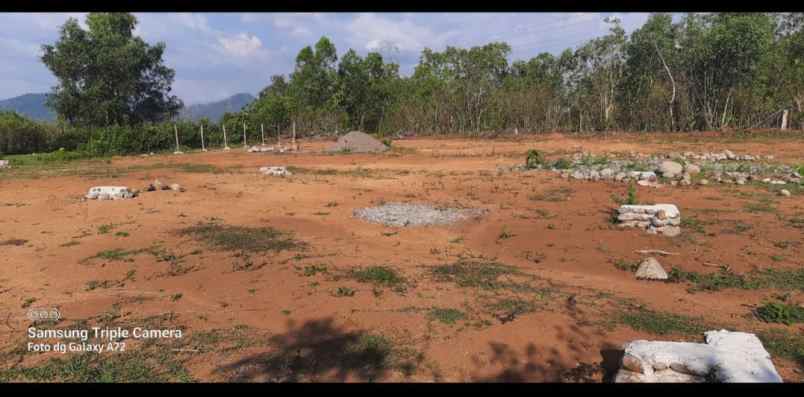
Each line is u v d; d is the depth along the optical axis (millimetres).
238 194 13078
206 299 5734
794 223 8773
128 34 41875
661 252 7309
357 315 5180
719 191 11906
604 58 36656
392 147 29062
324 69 50000
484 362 4211
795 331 4738
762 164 16062
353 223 9688
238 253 7566
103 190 12359
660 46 33688
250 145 36438
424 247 8023
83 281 6387
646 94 34812
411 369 4109
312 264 7004
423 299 5641
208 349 4496
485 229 9094
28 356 4414
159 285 6211
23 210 11008
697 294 5824
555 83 43719
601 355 4293
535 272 6676
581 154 20422
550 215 9977
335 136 43531
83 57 37312
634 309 5293
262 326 4973
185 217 10180
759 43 28234
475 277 6426
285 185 14703
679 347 3777
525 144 29031
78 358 4359
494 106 41281
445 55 43938
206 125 36031
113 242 8242
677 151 21781
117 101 39312
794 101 29125
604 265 6957
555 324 4902
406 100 46625
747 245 7598
